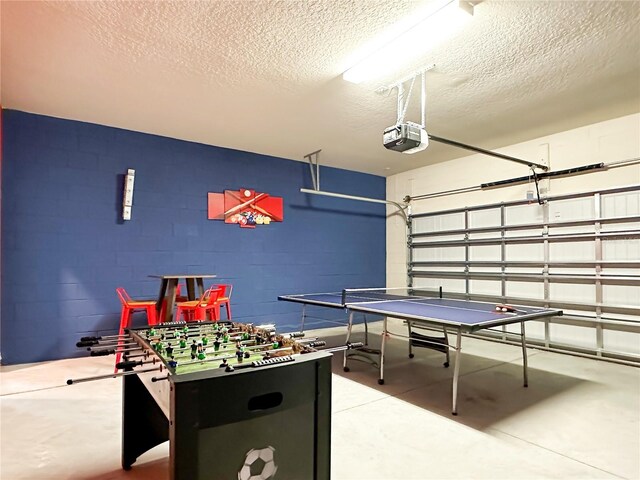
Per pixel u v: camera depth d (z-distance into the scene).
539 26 2.51
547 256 4.93
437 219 6.38
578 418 2.74
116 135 4.62
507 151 5.36
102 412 2.84
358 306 3.77
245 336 2.21
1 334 3.93
